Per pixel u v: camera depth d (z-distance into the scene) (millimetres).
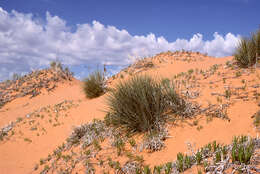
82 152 4598
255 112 3951
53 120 7922
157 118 4359
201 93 5340
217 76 6289
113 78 11883
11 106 13609
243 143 2828
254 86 4875
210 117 4246
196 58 13109
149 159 3570
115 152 4086
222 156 2555
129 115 4543
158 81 5527
